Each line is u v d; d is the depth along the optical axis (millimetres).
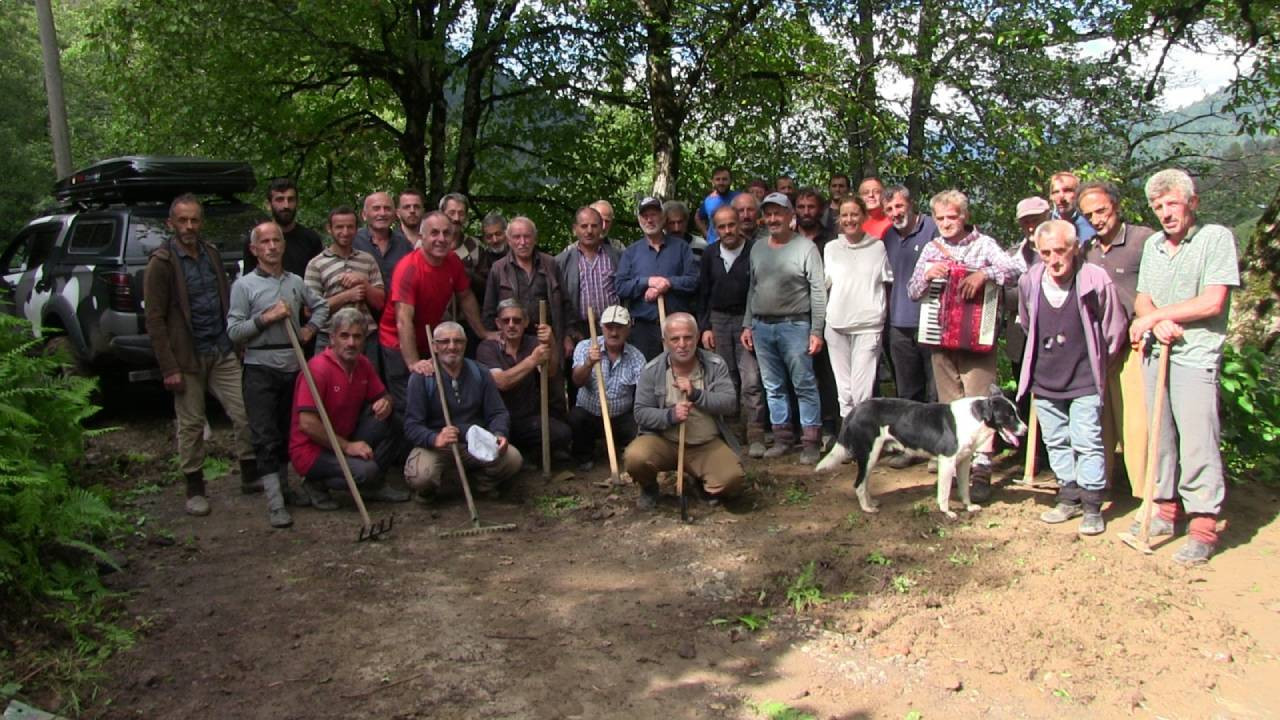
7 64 23844
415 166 12398
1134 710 3443
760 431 6992
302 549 5059
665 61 10172
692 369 5555
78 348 7777
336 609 4277
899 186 6324
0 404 4105
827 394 7027
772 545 5012
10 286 9023
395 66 11750
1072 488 5262
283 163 12711
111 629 3996
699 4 9234
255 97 11734
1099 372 4988
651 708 3451
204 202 8625
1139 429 5078
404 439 6129
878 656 3834
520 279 6625
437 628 4086
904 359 6422
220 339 5707
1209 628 3994
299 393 5551
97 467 6516
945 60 10602
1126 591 4348
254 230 5695
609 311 6281
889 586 4457
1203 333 4574
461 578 4652
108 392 8570
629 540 5172
